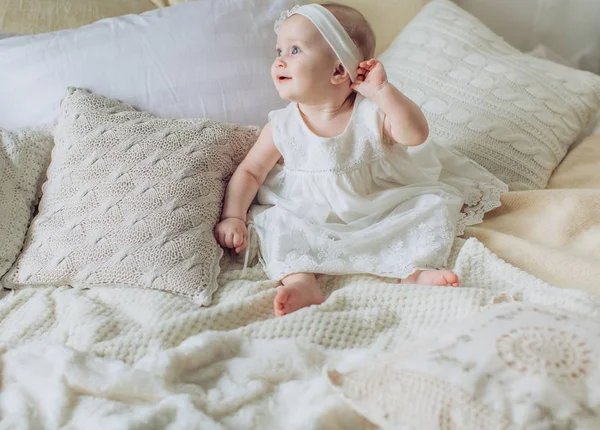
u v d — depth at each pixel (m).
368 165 1.05
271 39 1.24
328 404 0.71
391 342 0.85
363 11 1.50
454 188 1.15
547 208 1.12
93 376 0.76
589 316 0.76
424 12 1.49
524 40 1.83
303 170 1.08
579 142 1.41
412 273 0.97
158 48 1.18
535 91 1.31
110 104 1.12
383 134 1.04
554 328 0.65
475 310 0.85
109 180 1.03
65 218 1.02
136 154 1.04
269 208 1.10
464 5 1.79
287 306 0.91
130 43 1.18
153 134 1.07
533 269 0.98
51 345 0.81
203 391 0.76
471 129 1.27
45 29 1.29
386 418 0.64
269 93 1.23
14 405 0.74
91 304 0.93
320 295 0.97
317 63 1.00
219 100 1.19
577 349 0.63
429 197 1.06
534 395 0.59
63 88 1.15
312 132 1.06
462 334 0.68
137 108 1.16
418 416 0.62
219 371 0.79
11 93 1.17
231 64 1.20
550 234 1.08
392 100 0.98
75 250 0.99
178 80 1.18
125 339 0.83
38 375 0.78
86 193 1.02
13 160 1.08
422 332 0.85
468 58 1.36
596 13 1.76
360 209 1.05
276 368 0.78
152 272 0.96
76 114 1.08
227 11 1.23
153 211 1.00
